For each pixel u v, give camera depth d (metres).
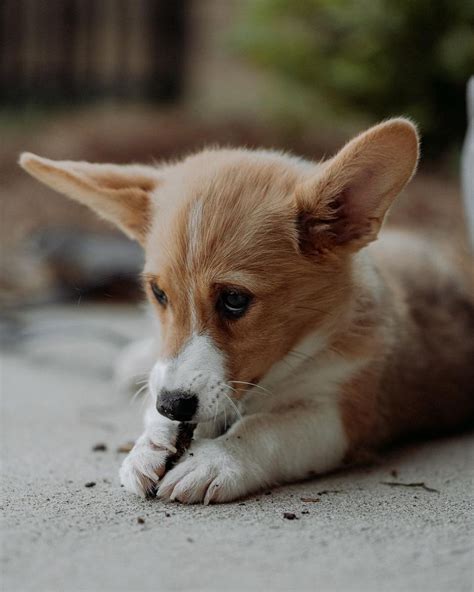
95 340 1.27
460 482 0.84
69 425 0.96
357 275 0.90
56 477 0.84
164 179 0.92
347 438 0.88
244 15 2.04
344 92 1.81
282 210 0.87
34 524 0.76
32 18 3.13
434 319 0.98
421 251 1.04
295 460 0.85
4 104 3.12
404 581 0.71
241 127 2.25
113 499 0.80
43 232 1.69
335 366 0.88
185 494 0.80
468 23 1.58
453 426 0.99
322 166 0.89
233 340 0.84
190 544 0.74
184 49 3.09
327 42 1.85
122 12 3.10
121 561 0.72
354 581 0.71
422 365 0.96
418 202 1.68
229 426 0.87
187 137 2.21
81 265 1.56
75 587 0.70
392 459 0.90
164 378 0.83
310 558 0.73
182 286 0.85
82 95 3.12
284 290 0.86
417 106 1.67
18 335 1.26
